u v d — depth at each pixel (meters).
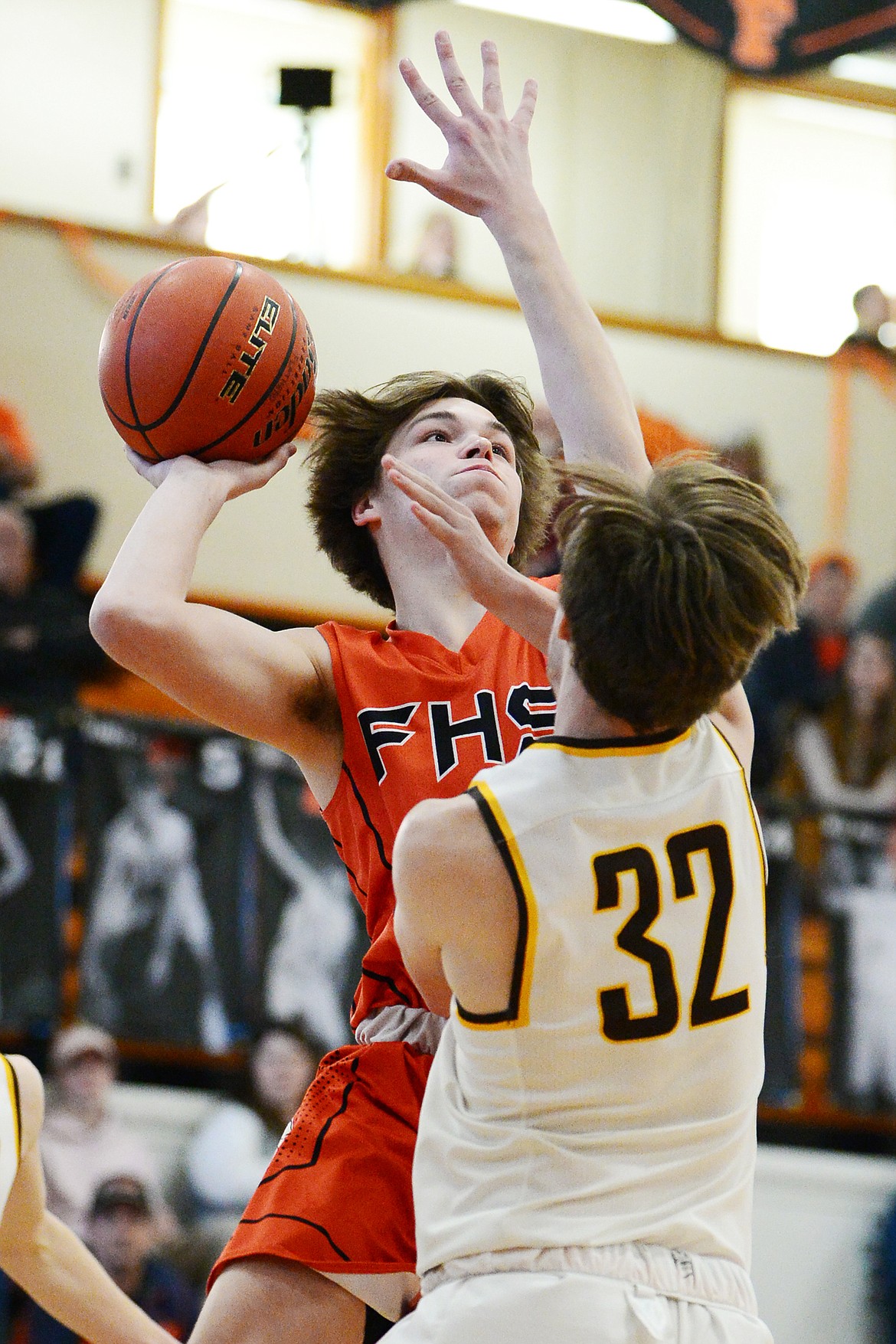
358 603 11.29
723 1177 2.38
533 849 2.30
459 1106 2.40
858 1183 10.79
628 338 12.23
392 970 3.14
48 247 11.11
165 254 11.37
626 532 2.35
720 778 2.47
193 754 10.45
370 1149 3.03
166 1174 9.53
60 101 12.37
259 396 3.20
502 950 2.29
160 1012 9.97
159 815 10.28
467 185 3.19
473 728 3.16
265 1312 2.94
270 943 10.27
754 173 13.72
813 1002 11.13
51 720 10.27
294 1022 10.14
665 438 12.06
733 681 2.37
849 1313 10.46
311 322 11.48
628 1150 2.32
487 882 2.29
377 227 12.82
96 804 10.20
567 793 2.36
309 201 12.33
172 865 10.22
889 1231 10.56
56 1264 3.13
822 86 13.84
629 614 2.30
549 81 13.63
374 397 3.70
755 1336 2.34
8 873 9.94
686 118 13.70
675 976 2.35
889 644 12.09
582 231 13.51
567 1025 2.30
